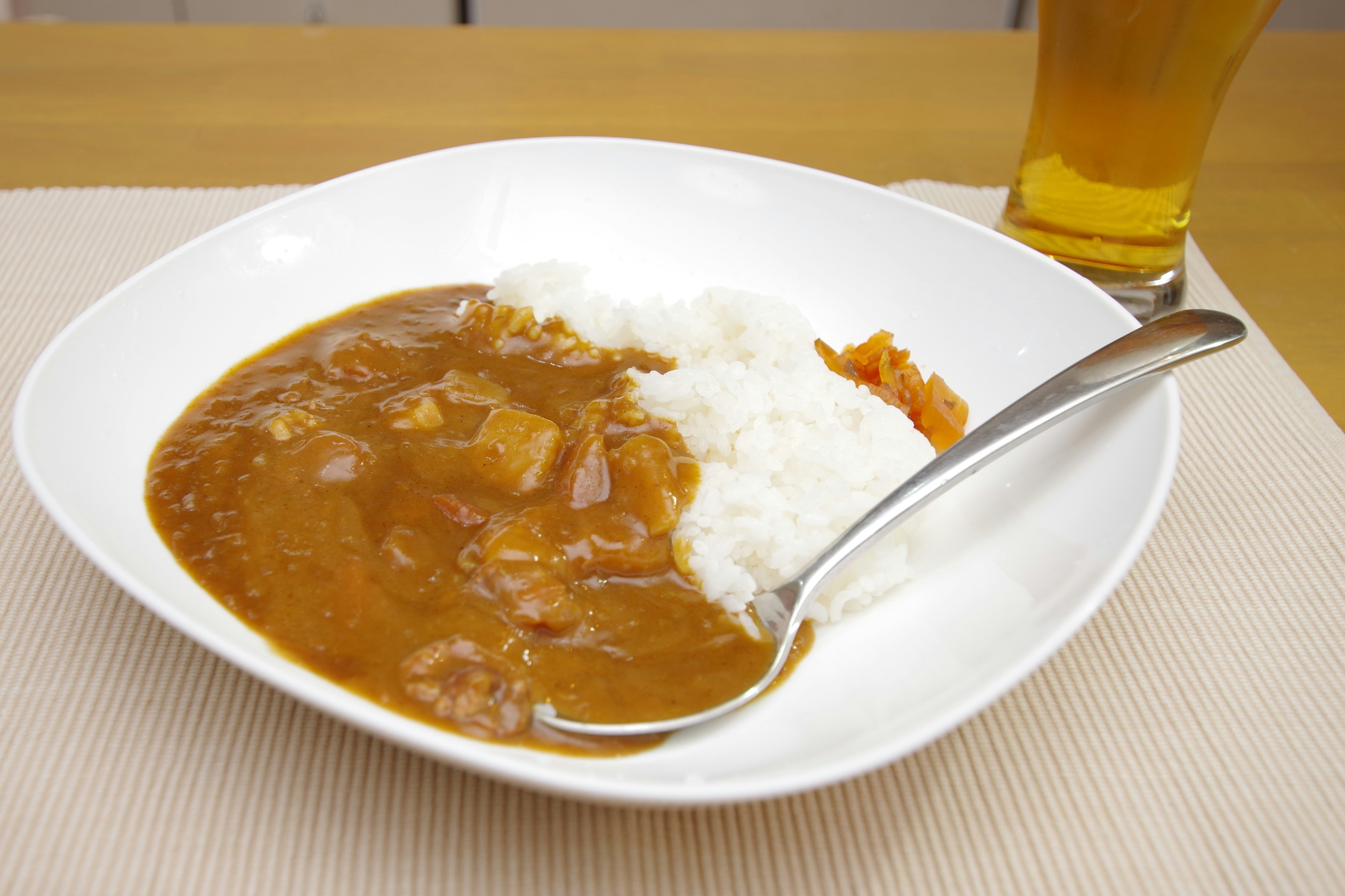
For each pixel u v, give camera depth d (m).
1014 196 0.46
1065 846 0.33
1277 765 0.34
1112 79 0.41
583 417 0.40
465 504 0.37
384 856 0.32
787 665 0.35
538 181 0.45
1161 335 0.37
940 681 0.32
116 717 0.34
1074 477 0.36
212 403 0.39
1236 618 0.37
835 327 0.43
